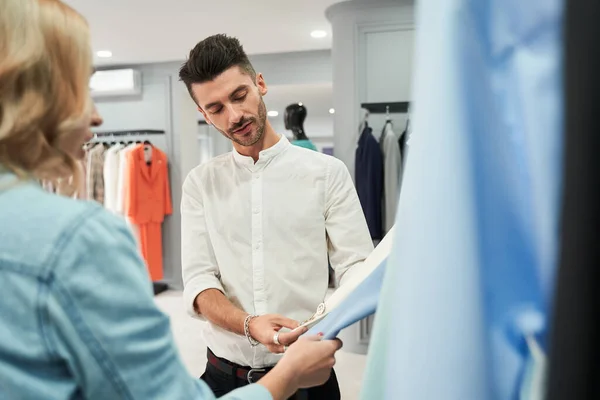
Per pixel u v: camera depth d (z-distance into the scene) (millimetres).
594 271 258
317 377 781
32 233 498
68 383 499
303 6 3645
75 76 566
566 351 264
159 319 538
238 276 1288
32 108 527
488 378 319
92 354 486
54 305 478
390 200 3387
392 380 351
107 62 5324
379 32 3619
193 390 574
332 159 1327
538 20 305
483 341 319
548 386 272
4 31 519
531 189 321
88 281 489
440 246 326
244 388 668
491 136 326
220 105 1228
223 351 1287
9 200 521
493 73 326
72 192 616
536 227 320
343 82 3682
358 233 1271
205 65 1198
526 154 322
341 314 806
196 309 1297
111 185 4969
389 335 429
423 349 330
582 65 258
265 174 1295
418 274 334
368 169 3381
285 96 6773
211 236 1328
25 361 485
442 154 326
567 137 263
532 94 310
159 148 5434
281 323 1098
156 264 5184
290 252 1275
